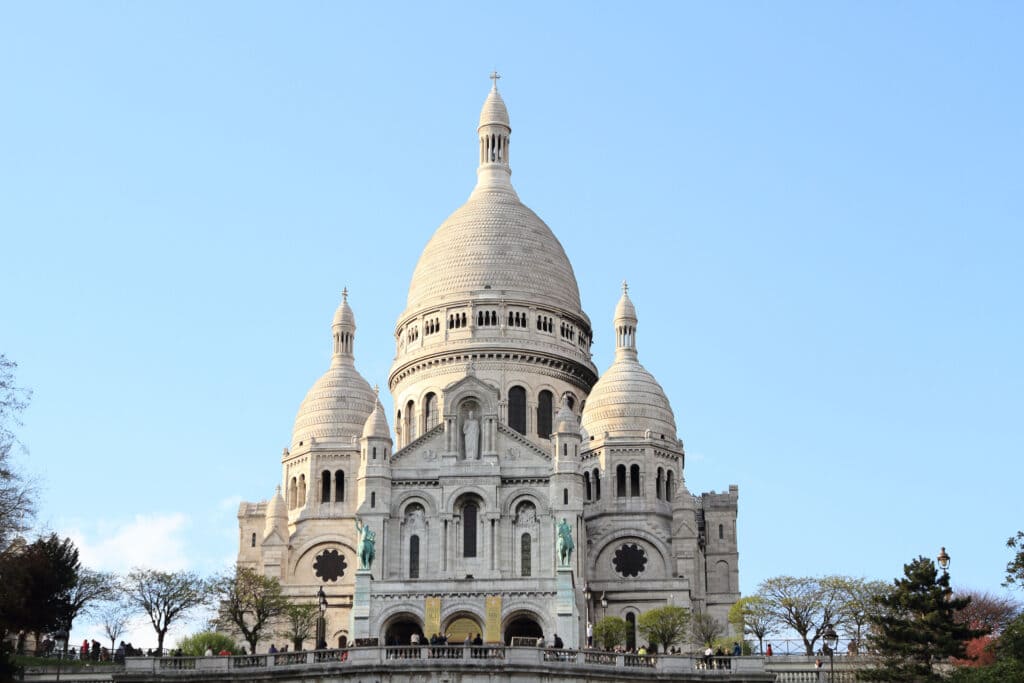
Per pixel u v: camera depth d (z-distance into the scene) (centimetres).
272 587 16475
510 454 17412
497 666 10394
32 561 13500
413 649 10562
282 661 10831
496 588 16250
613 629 16400
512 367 19600
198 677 10700
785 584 15612
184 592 15862
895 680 11219
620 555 18975
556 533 16938
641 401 19700
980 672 10438
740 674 10694
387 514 17062
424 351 19775
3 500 11225
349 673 10462
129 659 10781
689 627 16900
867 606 15238
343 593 18588
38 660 12581
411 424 19825
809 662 12406
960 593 16025
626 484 19225
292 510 19900
